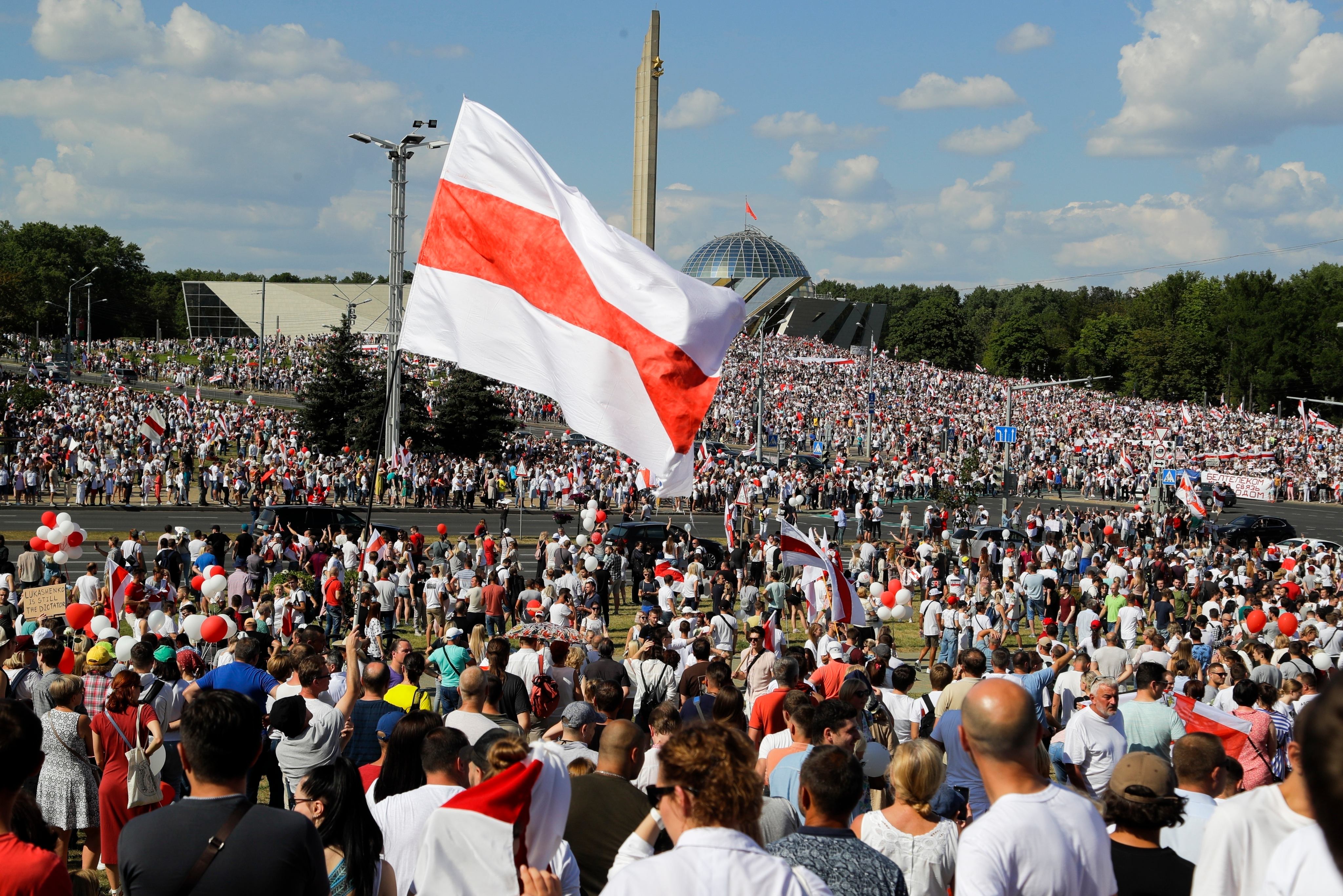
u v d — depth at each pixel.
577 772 6.94
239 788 4.55
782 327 174.50
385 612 21.05
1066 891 4.27
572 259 9.45
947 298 186.38
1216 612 22.19
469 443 60.41
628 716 12.12
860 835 6.14
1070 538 38.19
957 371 156.38
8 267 142.75
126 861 4.38
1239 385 141.62
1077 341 172.88
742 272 196.88
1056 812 4.37
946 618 21.81
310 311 166.38
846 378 105.50
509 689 10.09
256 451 51.94
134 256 171.38
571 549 28.75
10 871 4.43
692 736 3.90
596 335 9.32
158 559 24.59
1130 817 5.27
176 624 18.31
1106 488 70.69
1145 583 30.41
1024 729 4.41
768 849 5.14
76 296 159.25
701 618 18.89
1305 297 138.00
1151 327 160.50
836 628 16.03
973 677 10.88
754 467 59.19
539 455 60.84
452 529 44.69
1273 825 4.54
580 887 5.82
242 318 166.50
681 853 3.73
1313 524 64.88
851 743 7.71
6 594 17.06
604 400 9.30
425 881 4.95
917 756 6.03
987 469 68.81
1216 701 11.65
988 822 4.36
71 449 47.72
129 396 71.12
